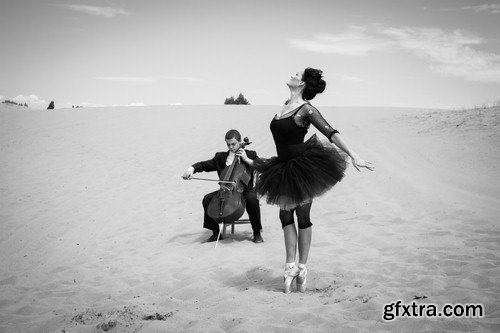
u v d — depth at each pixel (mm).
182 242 8266
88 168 16266
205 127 22516
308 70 5070
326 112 26641
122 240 8867
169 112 26875
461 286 4707
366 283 5160
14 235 9711
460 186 10180
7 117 25781
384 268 5613
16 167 16500
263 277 5762
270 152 16906
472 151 13539
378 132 18125
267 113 26047
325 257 6309
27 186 14102
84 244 8844
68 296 5914
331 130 4812
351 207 9297
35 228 10102
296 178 4828
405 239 6836
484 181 10430
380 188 10508
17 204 12219
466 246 6199
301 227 5090
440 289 4684
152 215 10625
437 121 18531
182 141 20094
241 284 5602
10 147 19688
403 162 13070
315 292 5043
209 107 29094
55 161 17328
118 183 14250
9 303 5918
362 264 5844
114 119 25031
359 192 10383
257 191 5156
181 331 4289
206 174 15328
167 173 15430
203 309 4836
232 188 7676
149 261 7207
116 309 5023
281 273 5844
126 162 17062
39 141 20609
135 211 11094
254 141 19125
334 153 5020
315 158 4902
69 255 8250
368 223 8016
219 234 7523
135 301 5305
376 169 12391
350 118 23234
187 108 28531
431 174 11539
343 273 5570
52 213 11281
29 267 7836
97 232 9602
